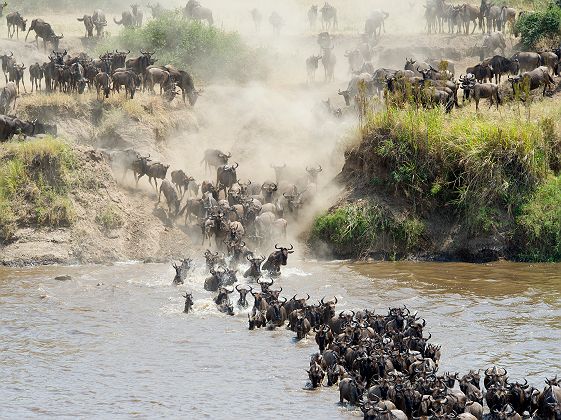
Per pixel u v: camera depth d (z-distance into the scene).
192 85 114.19
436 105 98.50
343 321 61.94
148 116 108.00
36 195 90.19
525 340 61.78
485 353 59.19
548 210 89.19
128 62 116.56
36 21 133.88
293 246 91.31
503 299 72.62
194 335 64.38
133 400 51.94
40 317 68.25
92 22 142.88
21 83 121.88
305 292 75.31
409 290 76.00
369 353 54.22
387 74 112.31
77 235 89.38
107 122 106.06
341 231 90.38
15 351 60.38
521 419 49.16
